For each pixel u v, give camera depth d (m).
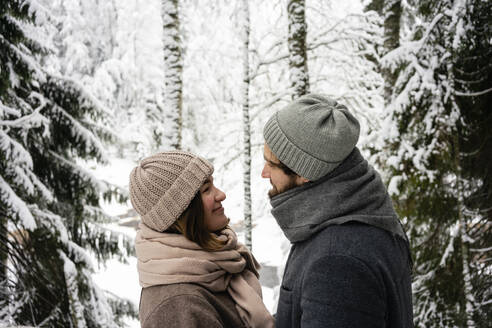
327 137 0.97
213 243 1.16
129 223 13.85
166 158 1.15
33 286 4.02
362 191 0.98
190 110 13.41
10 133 4.12
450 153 3.57
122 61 15.39
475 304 3.22
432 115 3.64
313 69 8.02
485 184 3.56
